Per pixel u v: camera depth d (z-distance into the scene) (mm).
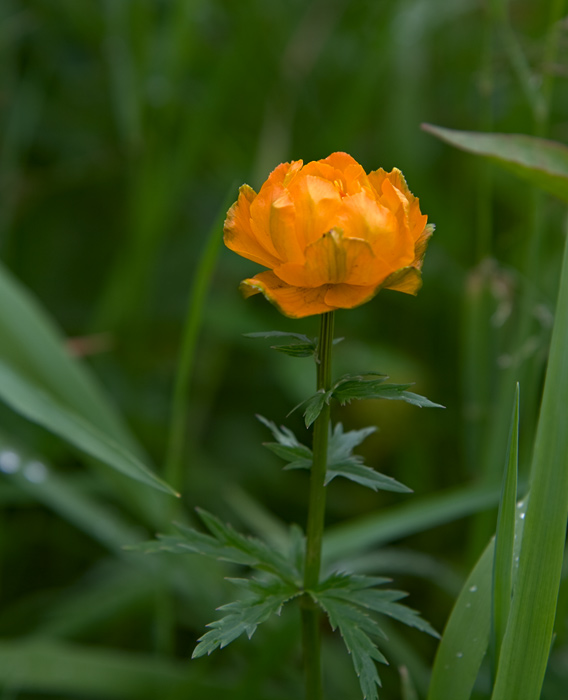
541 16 980
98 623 807
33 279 1112
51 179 1129
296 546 692
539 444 656
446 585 808
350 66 1113
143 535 834
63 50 1147
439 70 1146
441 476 962
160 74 1074
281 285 664
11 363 781
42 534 909
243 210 667
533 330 814
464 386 827
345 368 943
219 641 665
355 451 989
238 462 978
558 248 862
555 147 720
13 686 747
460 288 1012
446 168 1127
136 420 961
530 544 656
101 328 985
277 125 1042
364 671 665
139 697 759
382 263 649
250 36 992
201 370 1042
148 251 976
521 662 657
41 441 921
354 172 663
